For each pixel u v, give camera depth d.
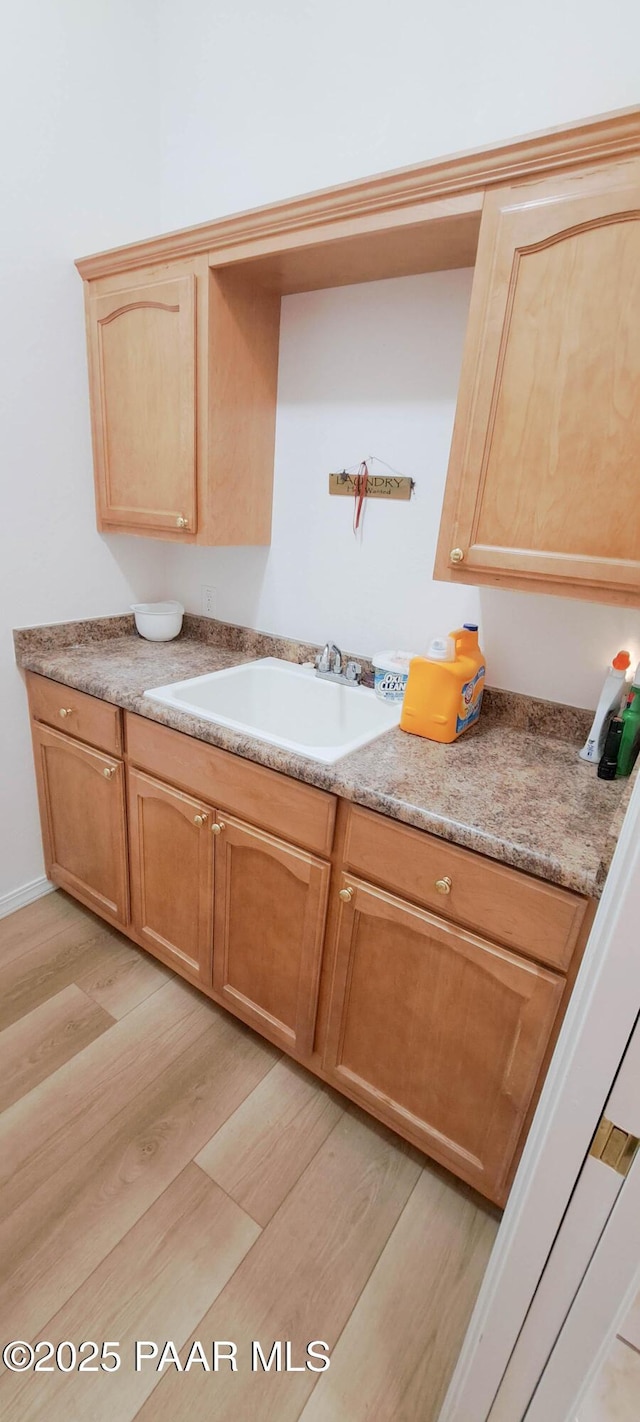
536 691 1.48
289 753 1.27
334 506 1.72
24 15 1.46
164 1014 1.70
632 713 1.22
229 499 1.70
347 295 1.54
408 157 1.41
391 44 1.36
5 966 1.83
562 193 0.97
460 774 1.22
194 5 1.66
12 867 2.04
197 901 1.59
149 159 1.84
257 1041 1.64
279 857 1.32
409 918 1.14
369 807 1.14
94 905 1.98
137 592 2.16
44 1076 1.49
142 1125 1.39
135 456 1.75
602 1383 0.49
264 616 1.99
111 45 1.66
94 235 1.74
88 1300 1.09
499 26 1.23
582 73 1.17
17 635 1.84
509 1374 0.73
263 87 1.59
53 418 1.76
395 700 1.59
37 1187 1.25
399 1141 1.42
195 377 1.54
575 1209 0.58
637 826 0.46
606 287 0.97
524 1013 1.04
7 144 1.50
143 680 1.67
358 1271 1.16
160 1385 1.00
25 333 1.64
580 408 1.03
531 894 0.98
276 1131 1.41
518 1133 1.12
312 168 1.57
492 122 1.29
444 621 1.59
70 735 1.80
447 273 1.38
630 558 1.05
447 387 1.45
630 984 0.49
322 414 1.67
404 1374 1.03
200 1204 1.25
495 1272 0.71
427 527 1.56
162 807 1.59
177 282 1.48
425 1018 1.20
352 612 1.77
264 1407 0.98
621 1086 0.52
